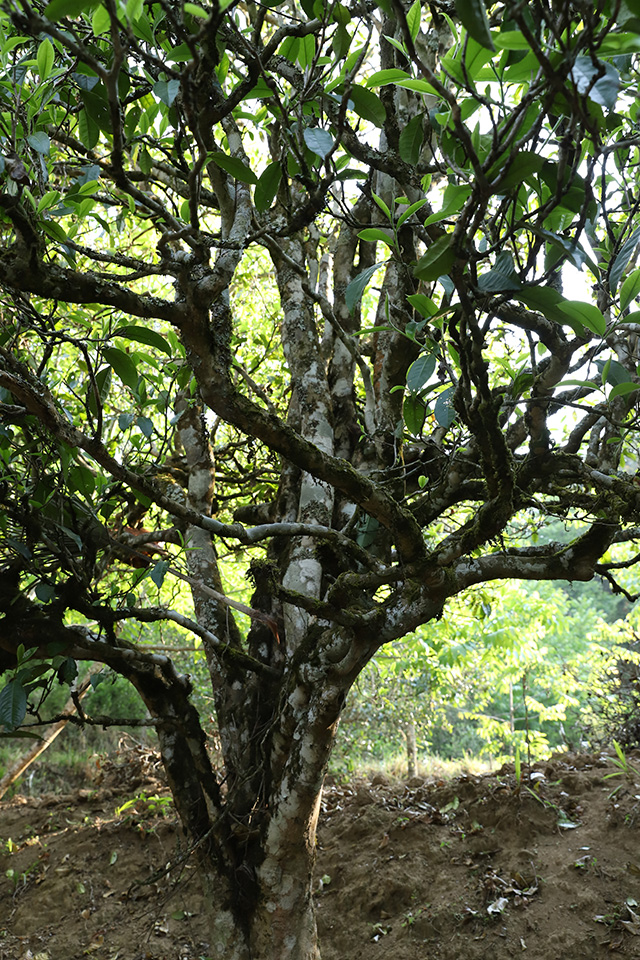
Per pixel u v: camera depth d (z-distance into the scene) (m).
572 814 4.80
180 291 1.87
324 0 1.79
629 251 1.55
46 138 1.76
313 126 2.02
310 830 3.11
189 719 3.35
